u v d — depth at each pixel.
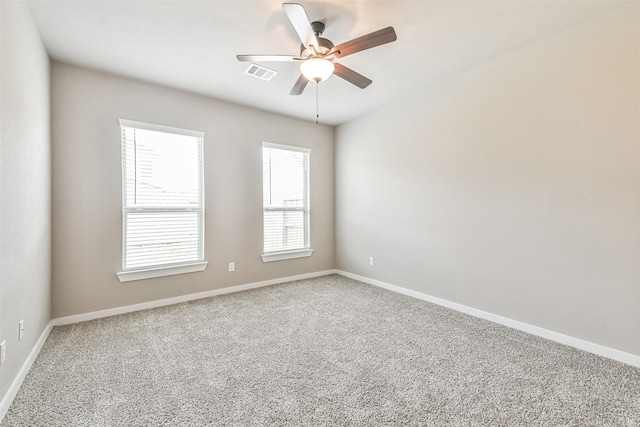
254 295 3.68
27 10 1.95
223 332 2.60
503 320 2.77
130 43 2.43
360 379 1.89
